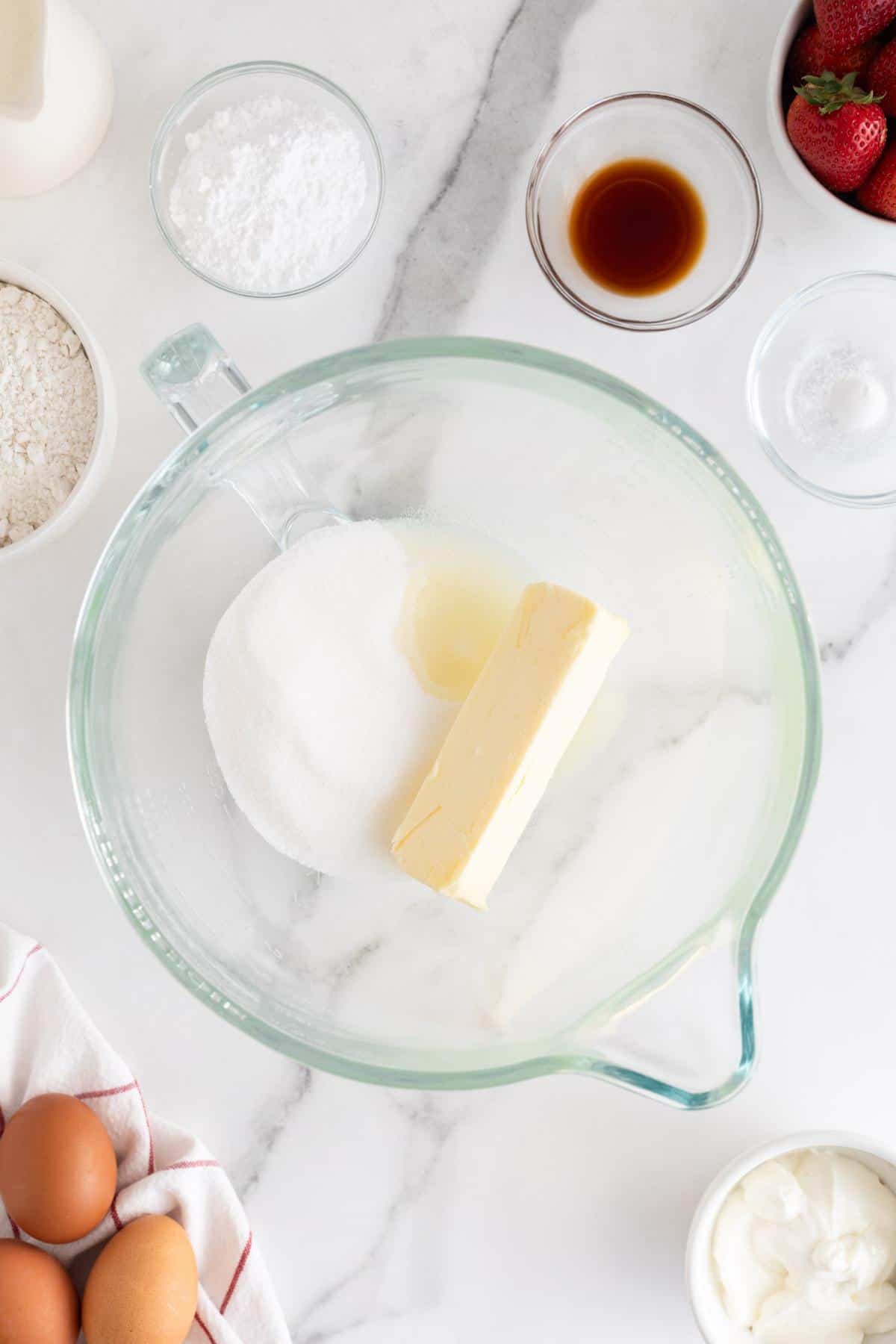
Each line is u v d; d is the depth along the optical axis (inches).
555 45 41.8
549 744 34.7
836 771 42.4
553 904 39.9
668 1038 35.2
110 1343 38.0
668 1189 42.8
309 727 36.9
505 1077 34.9
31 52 39.0
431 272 42.2
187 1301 38.9
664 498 38.8
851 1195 39.9
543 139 42.0
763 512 35.1
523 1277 43.2
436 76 42.0
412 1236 43.1
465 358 35.4
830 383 42.7
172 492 37.1
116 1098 40.9
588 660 34.3
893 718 42.3
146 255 42.3
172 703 40.1
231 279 41.4
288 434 38.6
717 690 39.0
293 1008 39.3
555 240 42.9
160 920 37.7
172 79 42.3
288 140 40.4
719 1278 40.1
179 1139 41.5
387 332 42.3
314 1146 43.0
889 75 38.9
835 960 42.6
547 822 40.3
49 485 41.1
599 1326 43.2
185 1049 42.8
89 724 37.3
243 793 38.4
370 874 39.4
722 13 41.4
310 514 40.1
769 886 35.2
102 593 37.0
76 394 40.9
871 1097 42.5
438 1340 43.2
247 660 37.4
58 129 38.9
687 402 42.3
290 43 42.1
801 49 39.9
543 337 42.1
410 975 40.5
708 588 38.9
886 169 39.1
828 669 42.3
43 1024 41.3
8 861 42.7
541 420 38.8
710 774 38.7
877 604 42.2
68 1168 38.2
